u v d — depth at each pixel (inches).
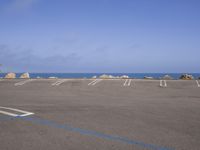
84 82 1000.2
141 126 267.0
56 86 893.8
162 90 764.0
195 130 249.9
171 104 453.4
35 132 238.7
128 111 369.4
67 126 265.3
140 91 740.0
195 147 194.9
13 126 265.0
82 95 632.4
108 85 901.8
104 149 187.6
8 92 713.6
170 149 189.5
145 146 195.9
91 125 271.1
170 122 288.7
